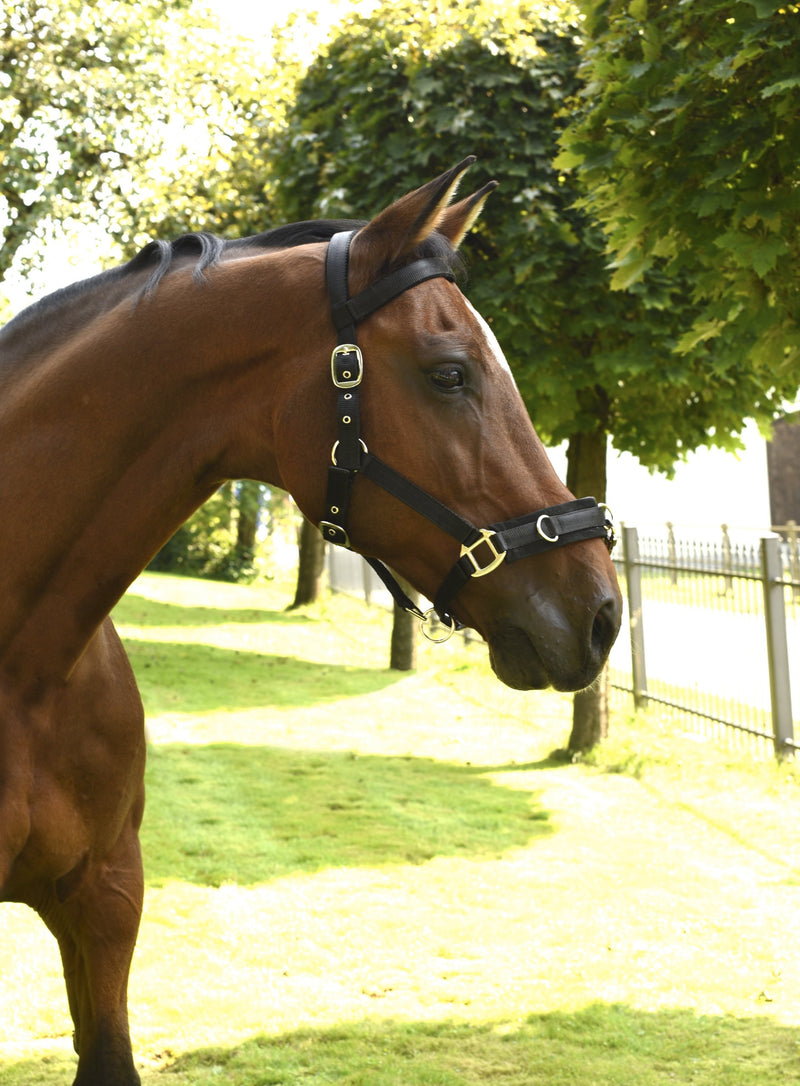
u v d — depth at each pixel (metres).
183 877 4.44
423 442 1.56
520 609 1.55
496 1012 3.23
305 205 6.70
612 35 3.52
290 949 3.71
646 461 6.59
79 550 1.69
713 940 3.73
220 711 8.23
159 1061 2.97
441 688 9.27
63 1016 3.24
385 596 14.27
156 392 1.67
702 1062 2.89
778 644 6.20
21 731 1.70
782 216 3.20
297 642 12.05
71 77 9.98
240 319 1.65
